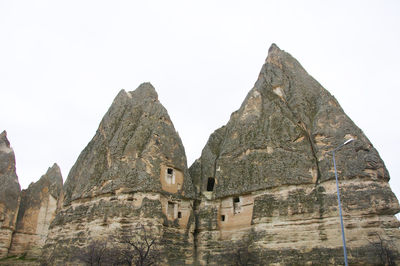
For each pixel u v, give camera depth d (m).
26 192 67.88
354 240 36.28
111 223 42.16
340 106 47.09
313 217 39.16
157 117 51.25
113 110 55.59
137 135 48.72
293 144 44.78
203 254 44.81
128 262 36.50
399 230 36.78
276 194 42.41
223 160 49.66
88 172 49.31
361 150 40.88
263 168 44.66
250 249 40.78
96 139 55.16
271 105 49.78
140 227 40.97
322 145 43.25
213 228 45.81
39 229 66.00
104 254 39.28
